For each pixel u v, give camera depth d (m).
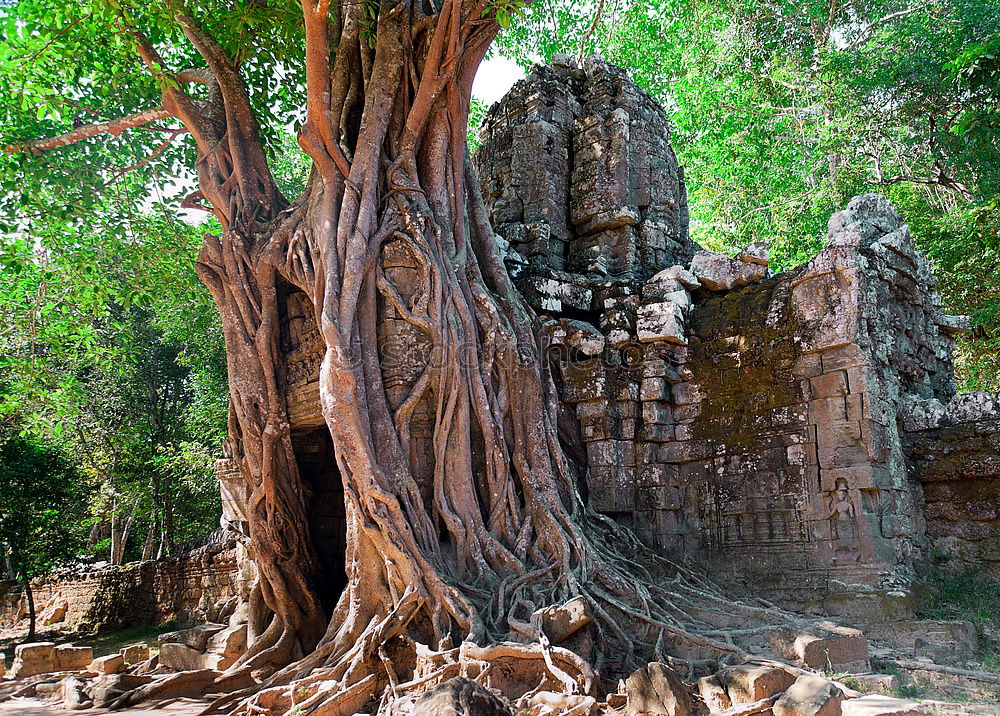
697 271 12.43
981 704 6.62
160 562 18.42
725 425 11.02
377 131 10.78
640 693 6.77
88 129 13.25
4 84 13.34
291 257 11.28
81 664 13.41
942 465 10.20
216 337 22.16
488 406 10.18
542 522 9.77
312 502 12.91
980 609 8.88
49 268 16.56
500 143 14.73
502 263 11.62
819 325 10.34
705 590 9.84
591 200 13.76
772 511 10.30
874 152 22.20
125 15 11.47
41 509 20.52
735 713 6.58
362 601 9.35
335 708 8.15
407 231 10.52
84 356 20.66
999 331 16.91
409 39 11.17
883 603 8.81
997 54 15.73
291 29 12.30
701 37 23.06
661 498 11.14
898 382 10.84
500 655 7.84
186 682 10.35
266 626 11.53
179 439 23.58
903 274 11.66
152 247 16.17
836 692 6.15
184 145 15.67
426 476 9.86
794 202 21.97
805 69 22.42
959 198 22.22
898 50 20.14
